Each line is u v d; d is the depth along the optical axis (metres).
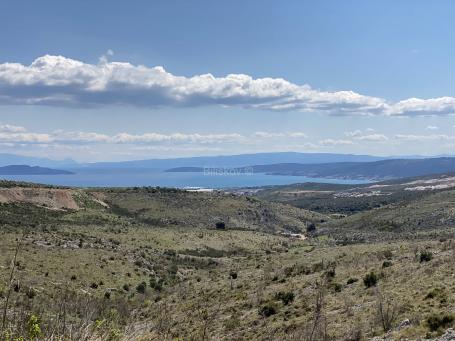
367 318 24.53
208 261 88.88
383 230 125.75
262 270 60.53
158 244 98.69
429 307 23.88
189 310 38.12
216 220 151.12
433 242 56.72
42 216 105.19
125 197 152.25
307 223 176.88
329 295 34.16
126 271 67.69
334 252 66.25
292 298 35.91
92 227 102.12
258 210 173.00
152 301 50.50
